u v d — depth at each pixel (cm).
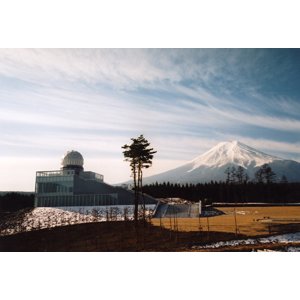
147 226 4559
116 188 7500
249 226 4222
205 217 5281
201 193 9938
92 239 4262
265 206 6328
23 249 4216
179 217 5416
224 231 3988
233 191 9831
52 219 5931
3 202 8800
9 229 5456
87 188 7669
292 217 4809
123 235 4269
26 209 7181
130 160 5422
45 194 7738
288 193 9625
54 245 4228
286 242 3378
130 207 6362
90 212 6172
